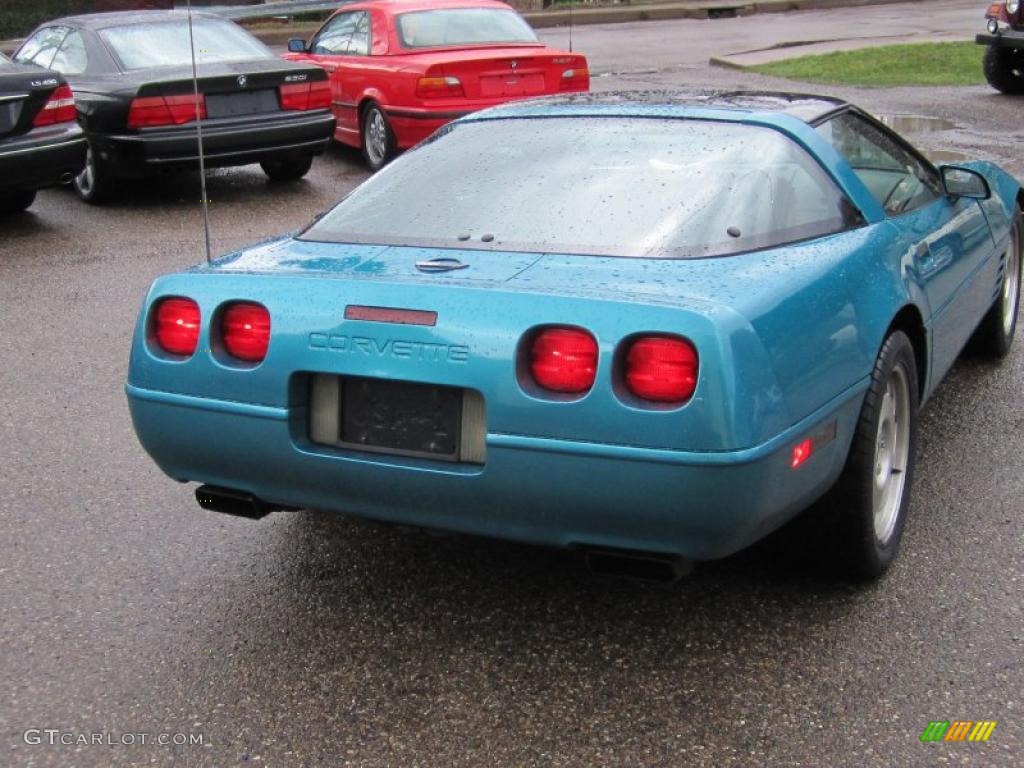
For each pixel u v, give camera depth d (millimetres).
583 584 3740
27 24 22641
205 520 4254
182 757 2916
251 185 10617
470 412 3047
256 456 3285
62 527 4203
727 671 3232
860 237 3686
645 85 15414
